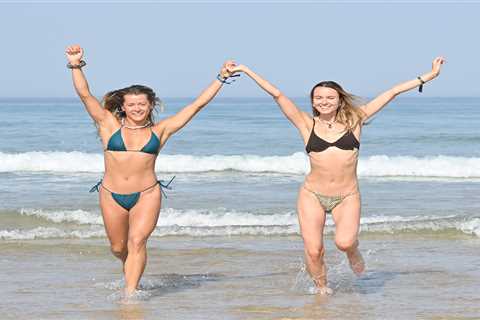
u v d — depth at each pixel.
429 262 10.23
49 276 9.38
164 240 11.95
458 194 17.22
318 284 8.47
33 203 15.50
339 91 8.05
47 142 32.06
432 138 33.25
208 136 34.81
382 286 8.80
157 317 7.34
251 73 8.12
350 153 8.03
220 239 12.04
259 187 18.36
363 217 13.69
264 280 9.18
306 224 8.16
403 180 20.20
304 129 8.19
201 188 18.14
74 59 7.86
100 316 7.38
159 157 22.94
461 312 7.52
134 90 7.91
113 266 10.02
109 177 8.03
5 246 11.35
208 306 7.81
